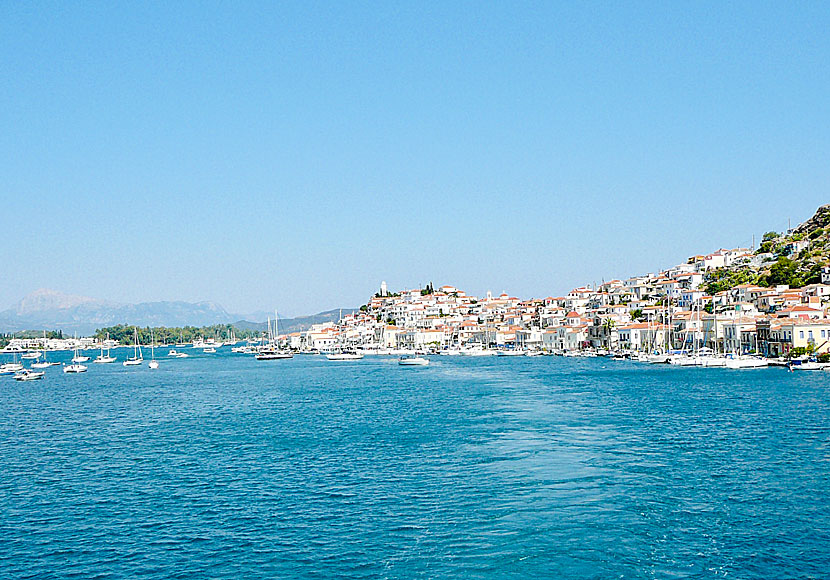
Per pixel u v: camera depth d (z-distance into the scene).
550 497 63.28
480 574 47.53
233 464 82.06
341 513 61.09
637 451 81.56
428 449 86.50
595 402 127.38
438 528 56.31
